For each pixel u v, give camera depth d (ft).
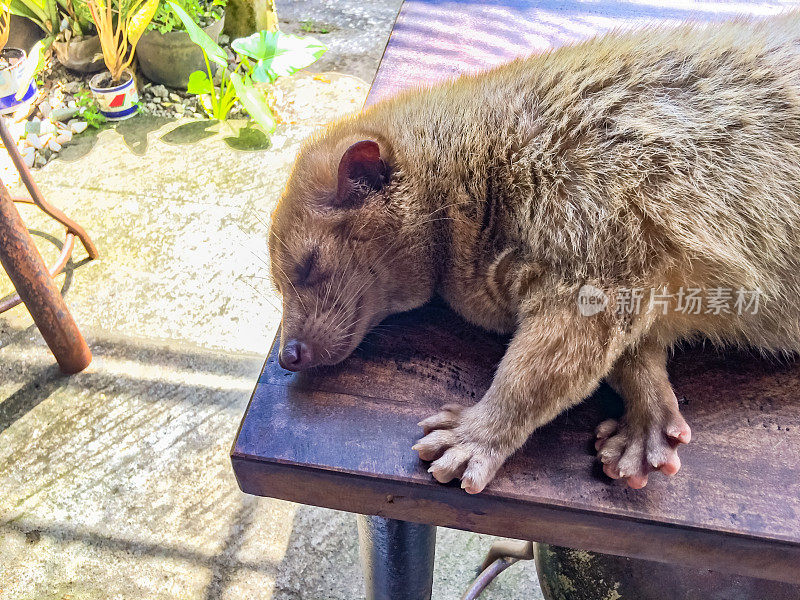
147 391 2.72
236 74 3.53
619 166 1.23
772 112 1.26
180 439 2.59
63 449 2.58
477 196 1.33
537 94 1.35
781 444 1.17
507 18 2.17
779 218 1.24
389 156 1.41
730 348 1.33
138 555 2.34
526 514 1.14
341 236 1.41
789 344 1.31
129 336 2.89
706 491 1.12
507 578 2.36
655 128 1.24
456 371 1.31
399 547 1.53
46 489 2.48
